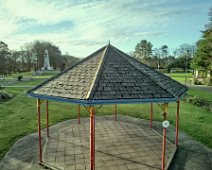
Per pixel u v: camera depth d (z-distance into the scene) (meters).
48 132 11.94
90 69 8.83
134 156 9.48
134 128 13.32
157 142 11.09
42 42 83.12
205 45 37.59
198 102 21.33
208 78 38.09
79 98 7.11
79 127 13.54
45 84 9.06
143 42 91.44
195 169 8.52
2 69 59.66
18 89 31.39
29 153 9.81
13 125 14.09
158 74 10.05
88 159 9.19
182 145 10.80
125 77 8.29
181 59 74.19
